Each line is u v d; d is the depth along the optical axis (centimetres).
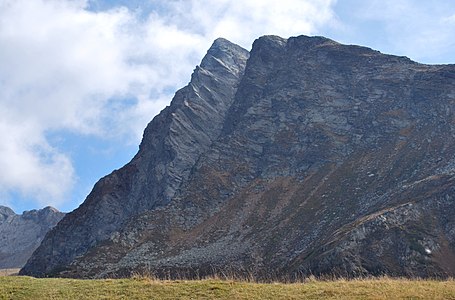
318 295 2700
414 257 10219
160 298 2761
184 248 15350
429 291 2680
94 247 16638
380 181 15088
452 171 13275
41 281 3281
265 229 15162
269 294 2764
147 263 14525
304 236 13638
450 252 10406
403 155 16062
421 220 11450
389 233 10975
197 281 3106
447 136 16050
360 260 10412
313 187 16812
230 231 15825
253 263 13062
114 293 2881
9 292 2948
